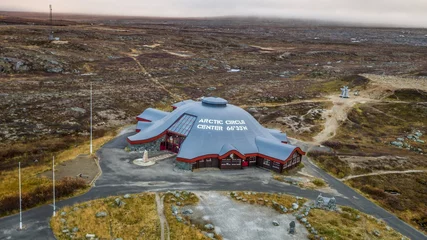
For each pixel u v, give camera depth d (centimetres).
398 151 7906
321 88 13738
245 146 6253
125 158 6216
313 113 10212
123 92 11219
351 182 6059
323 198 5128
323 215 4756
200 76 15250
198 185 5353
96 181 5247
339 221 4638
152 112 8206
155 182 5341
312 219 4619
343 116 10188
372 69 18600
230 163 6022
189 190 5162
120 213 4400
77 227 4016
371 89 12925
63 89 10988
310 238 4153
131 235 3959
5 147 6431
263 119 9594
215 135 6234
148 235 3978
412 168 6931
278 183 5659
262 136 6675
